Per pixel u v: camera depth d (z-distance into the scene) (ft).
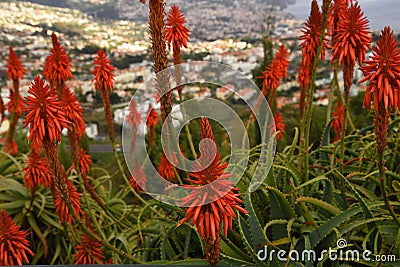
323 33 8.28
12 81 15.66
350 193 9.93
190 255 9.68
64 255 14.75
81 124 11.16
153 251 9.88
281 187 9.67
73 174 16.63
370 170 9.96
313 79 8.74
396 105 6.31
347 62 8.41
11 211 13.89
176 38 9.36
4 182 14.07
